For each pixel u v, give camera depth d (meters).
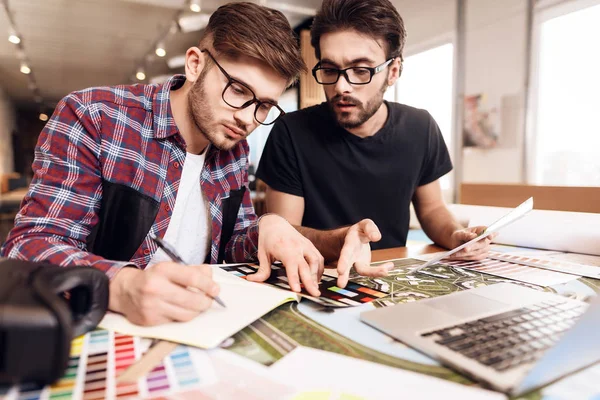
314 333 0.46
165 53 6.62
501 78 3.72
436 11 4.33
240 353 0.41
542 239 1.02
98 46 6.28
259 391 0.33
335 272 0.77
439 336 0.43
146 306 0.45
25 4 4.63
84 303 0.45
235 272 0.74
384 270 0.69
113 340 0.43
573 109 3.22
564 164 3.31
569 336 0.36
